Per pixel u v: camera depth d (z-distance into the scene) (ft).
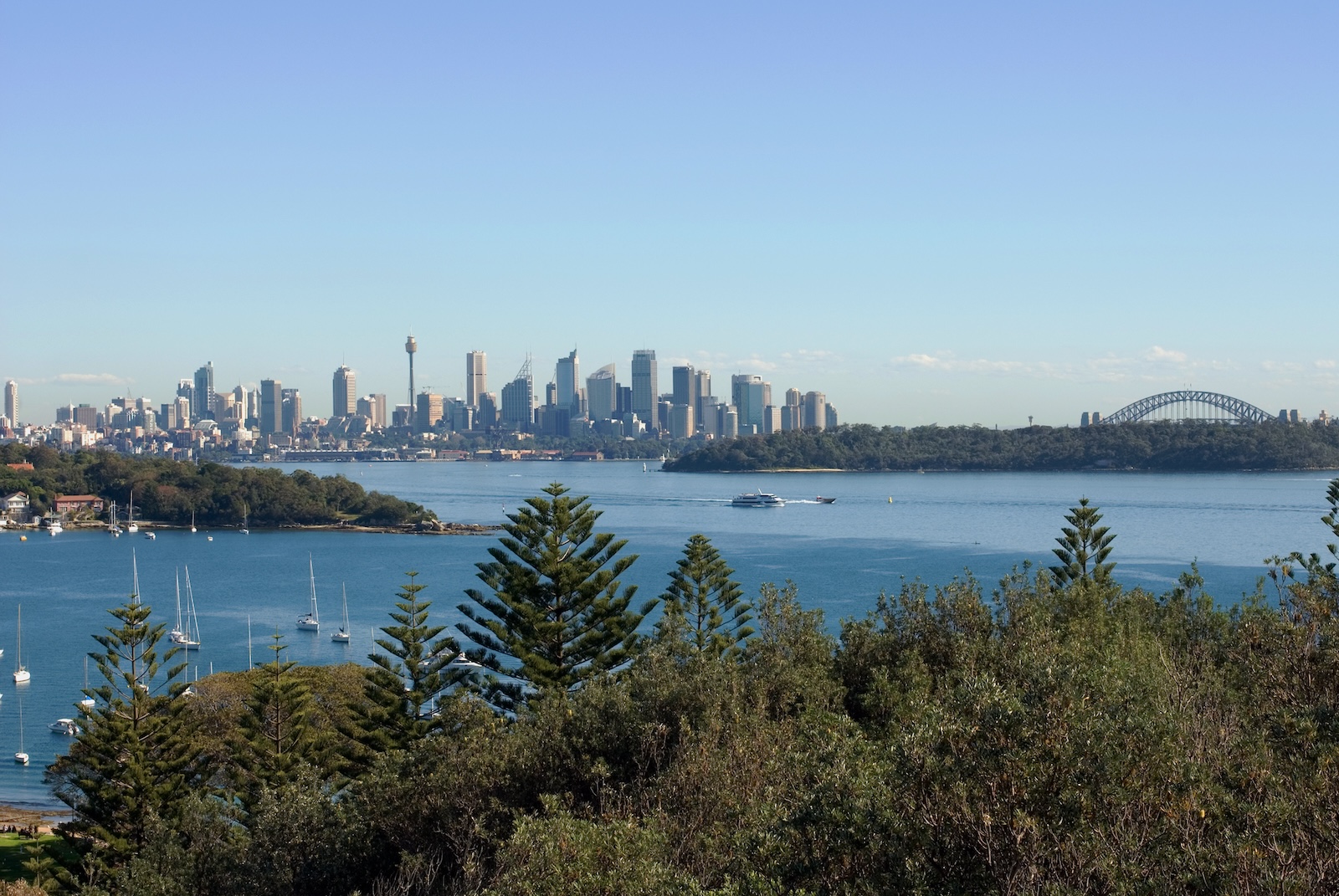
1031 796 40.68
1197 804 41.45
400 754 85.87
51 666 294.46
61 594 423.23
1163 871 39.47
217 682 192.03
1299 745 48.19
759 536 553.64
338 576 464.65
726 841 57.47
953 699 46.57
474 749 80.23
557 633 141.69
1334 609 66.90
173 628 346.13
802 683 87.15
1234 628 91.91
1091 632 93.15
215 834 95.66
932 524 611.88
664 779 67.31
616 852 51.29
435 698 164.86
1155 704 50.19
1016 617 94.79
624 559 147.64
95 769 140.15
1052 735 42.04
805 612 108.06
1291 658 61.05
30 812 189.26
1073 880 39.52
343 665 203.72
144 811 135.74
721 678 79.66
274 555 548.31
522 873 51.21
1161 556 426.92
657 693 77.71
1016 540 518.78
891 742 49.83
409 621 145.79
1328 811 41.83
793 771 61.46
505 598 143.74
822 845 44.52
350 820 82.74
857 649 99.66
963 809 41.04
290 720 148.97
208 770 148.87
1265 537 492.95
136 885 89.56
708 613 157.48
